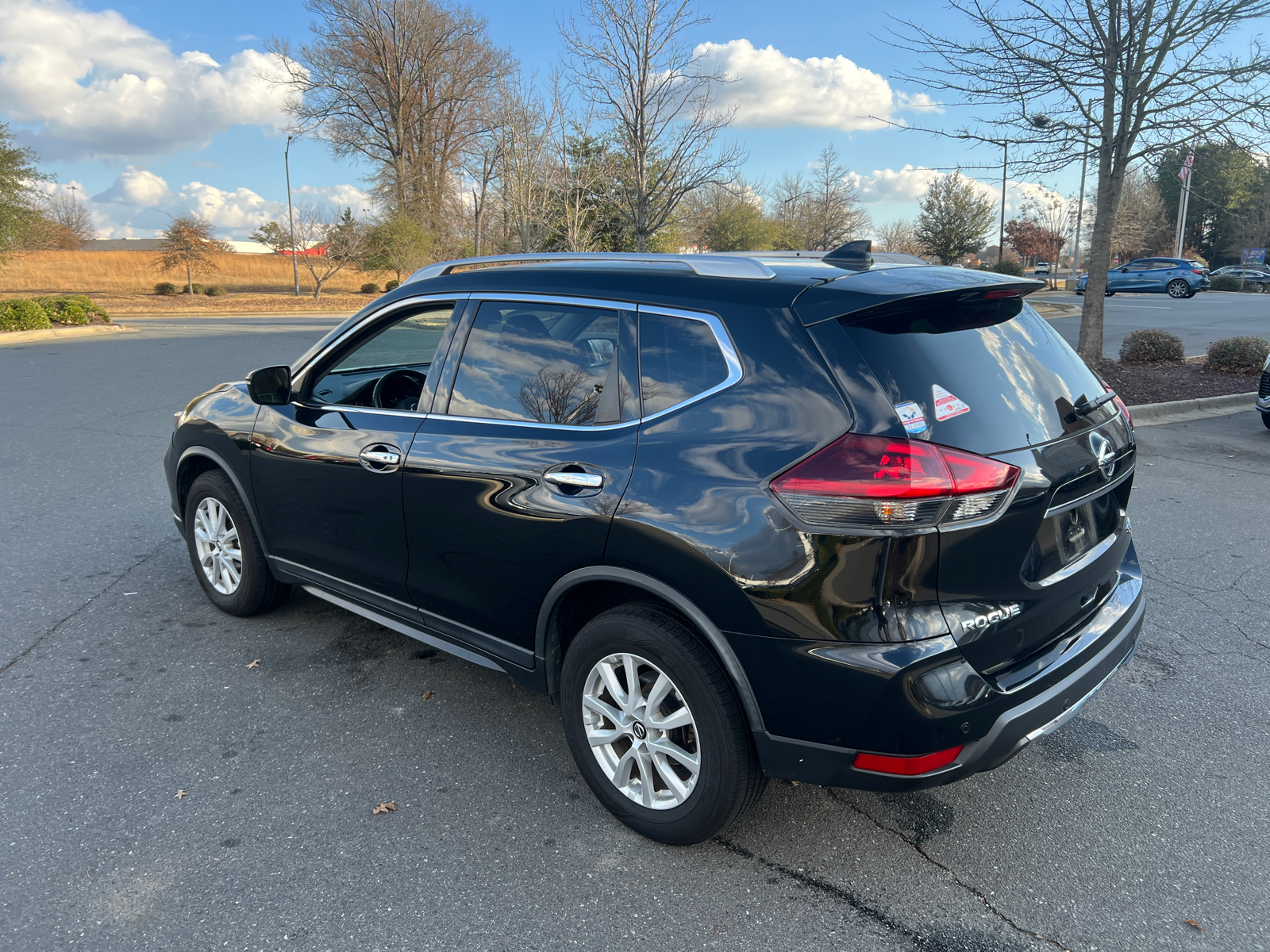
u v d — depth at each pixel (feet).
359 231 163.53
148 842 8.71
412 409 10.66
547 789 9.77
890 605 7.09
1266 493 22.57
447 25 173.06
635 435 8.34
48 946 7.31
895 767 7.30
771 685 7.54
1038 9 32.07
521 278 9.84
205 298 168.14
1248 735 11.18
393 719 11.25
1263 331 68.13
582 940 7.54
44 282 202.08
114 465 24.45
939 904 8.05
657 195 53.62
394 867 8.42
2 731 10.73
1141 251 190.39
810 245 153.89
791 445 7.35
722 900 8.05
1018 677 7.73
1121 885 8.34
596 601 9.48
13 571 16.19
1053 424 8.16
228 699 11.67
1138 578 10.20
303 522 11.97
